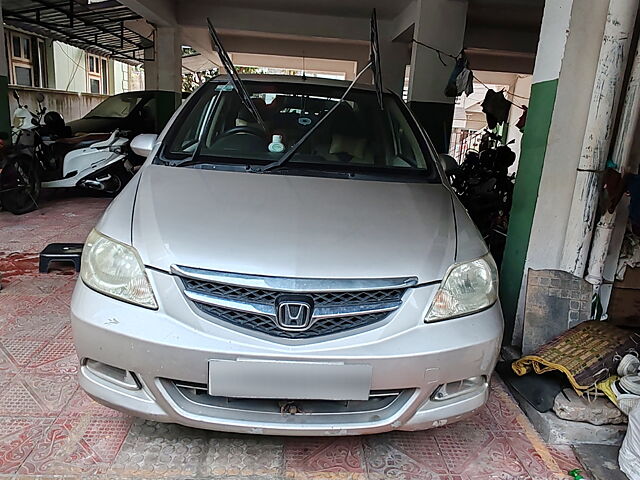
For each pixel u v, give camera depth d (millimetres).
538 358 2293
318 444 2006
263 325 1604
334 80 2994
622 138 2502
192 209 1870
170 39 8836
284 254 1667
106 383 1729
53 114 7109
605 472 1925
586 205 2525
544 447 2078
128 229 1798
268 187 2098
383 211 1994
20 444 1900
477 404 1814
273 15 8961
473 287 1797
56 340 2711
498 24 8594
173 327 1598
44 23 8484
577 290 2602
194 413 1662
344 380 1598
